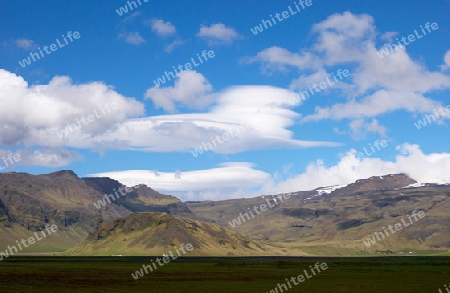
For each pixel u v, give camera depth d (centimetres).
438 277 17500
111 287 12988
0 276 16612
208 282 14925
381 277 17412
